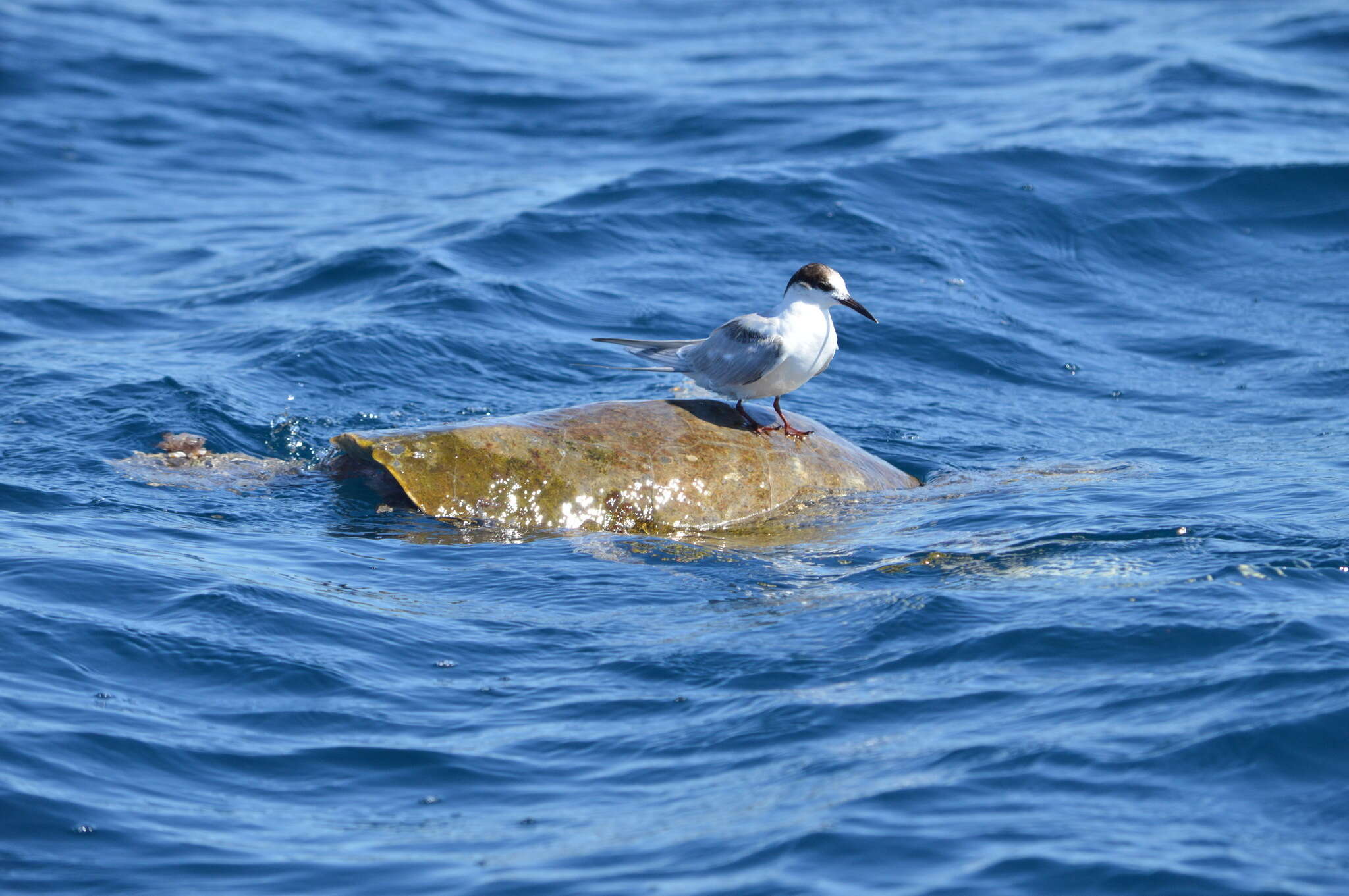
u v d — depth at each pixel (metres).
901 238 37.22
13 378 27.23
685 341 22.72
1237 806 11.55
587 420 22.47
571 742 13.48
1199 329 32.47
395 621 16.53
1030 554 18.20
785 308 21.56
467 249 36.41
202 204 42.78
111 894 10.92
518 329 31.59
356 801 12.45
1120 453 24.70
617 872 11.00
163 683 14.60
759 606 17.03
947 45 61.66
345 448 22.34
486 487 21.14
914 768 12.41
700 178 41.16
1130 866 10.66
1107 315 33.59
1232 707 13.16
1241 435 25.50
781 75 56.78
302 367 28.48
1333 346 30.66
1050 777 12.12
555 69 57.97
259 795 12.51
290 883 11.07
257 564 18.50
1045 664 14.55
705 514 21.41
